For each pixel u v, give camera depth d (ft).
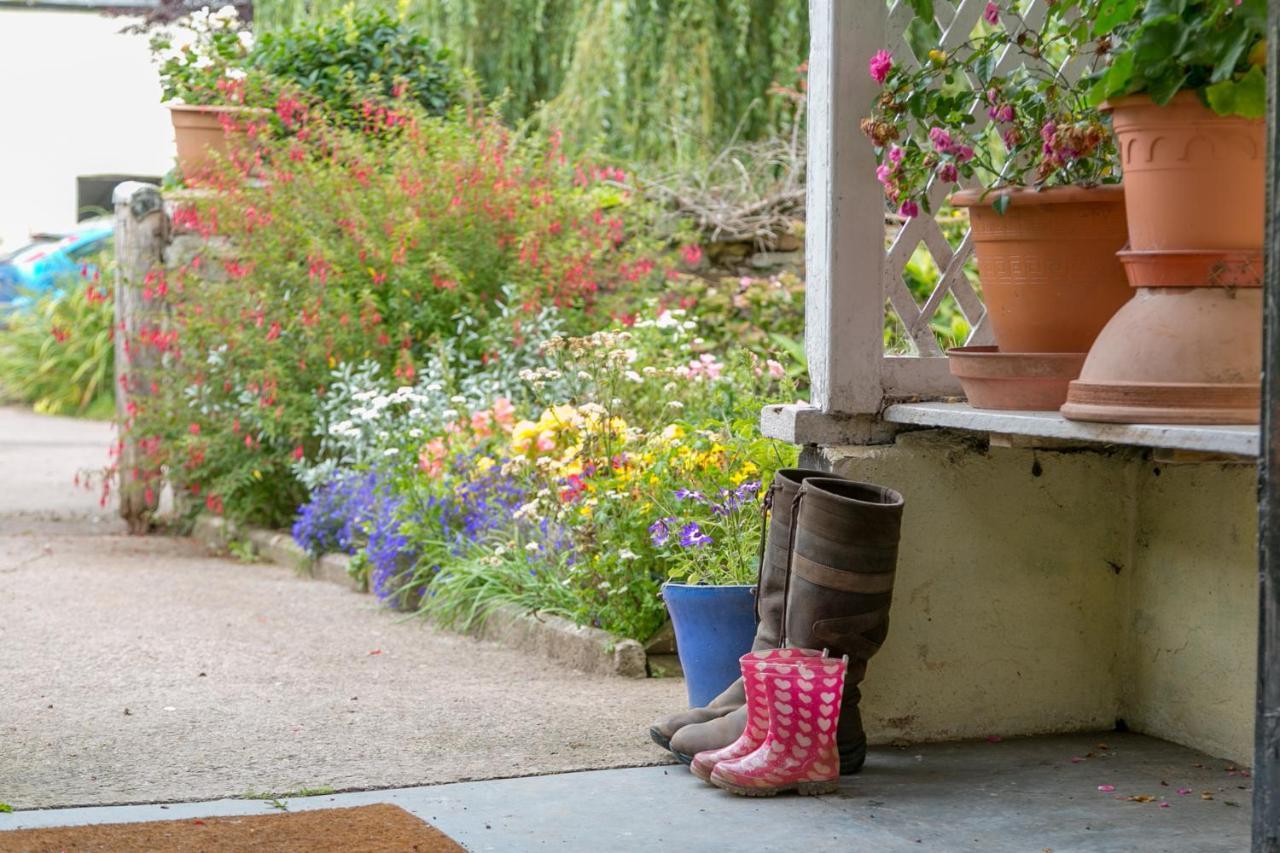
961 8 12.87
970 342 13.25
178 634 17.94
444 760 12.48
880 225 12.76
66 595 20.35
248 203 24.90
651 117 36.99
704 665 13.38
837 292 12.71
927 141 12.74
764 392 21.59
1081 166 11.84
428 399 22.27
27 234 73.15
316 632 18.34
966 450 13.17
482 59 40.75
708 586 13.29
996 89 11.74
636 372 20.88
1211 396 9.57
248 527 25.26
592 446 17.65
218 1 36.04
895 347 14.65
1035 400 11.43
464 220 25.36
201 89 26.89
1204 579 12.99
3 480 32.40
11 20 72.69
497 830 10.66
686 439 17.29
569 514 17.35
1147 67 9.55
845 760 12.14
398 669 16.26
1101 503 13.69
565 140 34.14
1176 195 9.75
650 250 26.11
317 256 23.94
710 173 30.53
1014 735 13.52
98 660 16.35
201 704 14.40
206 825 10.58
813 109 12.87
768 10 38.68
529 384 23.45
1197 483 13.04
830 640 11.84
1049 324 11.48
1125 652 13.83
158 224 26.40
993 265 11.67
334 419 23.38
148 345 26.04
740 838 10.55
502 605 17.93
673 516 16.20
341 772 12.08
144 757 12.44
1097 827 10.91
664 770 12.29
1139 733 13.71
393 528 20.29
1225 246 9.71
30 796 11.25
